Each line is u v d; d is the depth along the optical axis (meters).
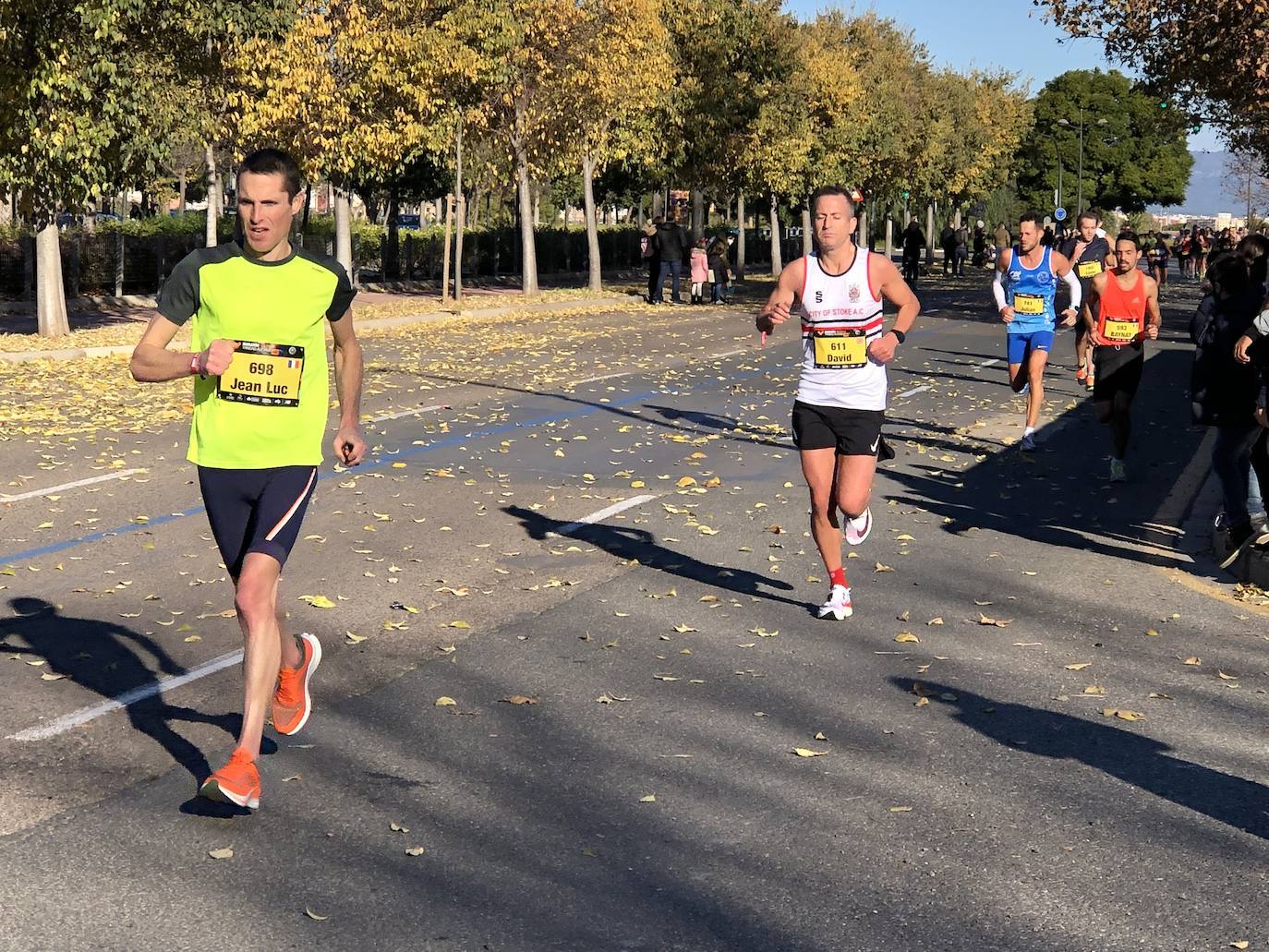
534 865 4.17
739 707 5.65
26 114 19.88
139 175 22.81
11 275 27.39
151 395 15.54
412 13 29.11
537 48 32.53
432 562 8.01
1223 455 8.20
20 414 13.77
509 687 5.88
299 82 27.19
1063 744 5.29
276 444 4.54
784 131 43.12
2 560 7.97
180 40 24.98
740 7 41.12
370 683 5.91
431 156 32.62
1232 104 30.31
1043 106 117.44
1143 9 27.73
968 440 13.01
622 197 62.22
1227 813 4.65
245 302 4.48
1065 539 8.86
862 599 7.36
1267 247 7.93
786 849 4.32
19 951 3.61
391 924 3.79
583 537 8.70
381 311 29.20
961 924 3.84
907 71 65.62
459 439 12.50
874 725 5.47
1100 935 3.79
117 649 6.33
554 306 32.19
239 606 4.45
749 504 9.80
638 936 3.74
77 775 4.84
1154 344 24.53
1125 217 120.44
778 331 25.80
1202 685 6.02
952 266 62.16
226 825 4.43
